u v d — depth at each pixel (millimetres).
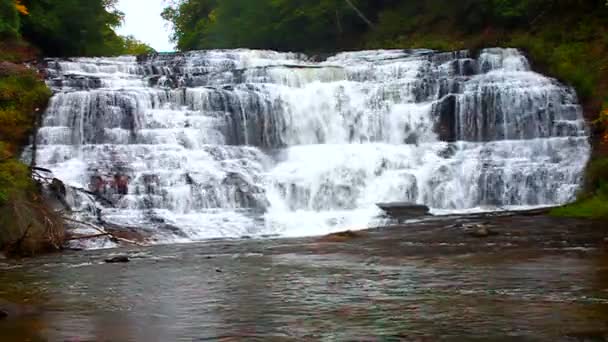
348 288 10938
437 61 32969
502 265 12945
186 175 23500
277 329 8250
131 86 30922
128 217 21219
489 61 32344
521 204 25578
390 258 14367
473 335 7773
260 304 9797
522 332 7844
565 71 30188
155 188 22906
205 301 10117
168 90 27219
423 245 16234
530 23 39812
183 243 18594
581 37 34688
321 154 26938
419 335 7832
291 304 9742
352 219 21781
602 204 21422
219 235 20141
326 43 52031
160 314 9250
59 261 15367
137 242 18719
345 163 26297
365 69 32000
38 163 24016
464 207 25531
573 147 26578
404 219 21781
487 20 42969
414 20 47844
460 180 26047
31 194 19594
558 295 9930
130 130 26000
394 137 29250
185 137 26250
